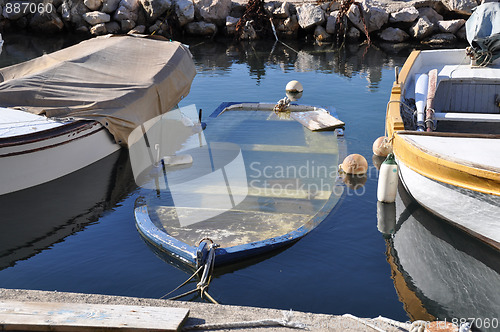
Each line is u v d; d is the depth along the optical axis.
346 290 6.26
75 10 23.64
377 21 21.44
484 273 6.68
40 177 9.12
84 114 9.95
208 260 6.45
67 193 8.88
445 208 7.50
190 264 6.72
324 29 21.97
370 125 11.98
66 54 12.03
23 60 18.84
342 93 14.62
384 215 7.99
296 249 7.05
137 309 4.68
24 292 5.09
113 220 8.02
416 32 21.05
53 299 4.99
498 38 10.47
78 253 7.11
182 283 6.39
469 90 10.30
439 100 10.45
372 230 7.57
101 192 8.92
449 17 22.12
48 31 23.89
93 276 6.57
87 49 12.08
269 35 22.97
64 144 9.30
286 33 22.62
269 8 22.77
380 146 9.66
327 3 22.53
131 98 10.49
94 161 10.05
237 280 6.42
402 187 8.90
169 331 4.39
